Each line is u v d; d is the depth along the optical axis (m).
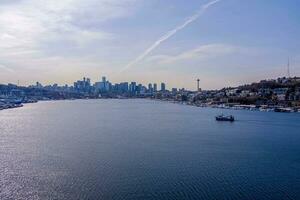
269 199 81.38
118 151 131.38
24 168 103.44
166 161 115.00
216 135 182.88
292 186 90.19
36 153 125.88
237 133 192.62
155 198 80.00
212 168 106.81
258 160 118.94
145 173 99.38
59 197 79.38
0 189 84.31
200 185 89.50
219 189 86.94
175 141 159.25
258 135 185.12
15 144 146.50
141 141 157.62
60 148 136.75
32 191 83.00
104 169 103.19
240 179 95.50
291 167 109.31
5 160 114.00
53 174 97.12
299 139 169.88
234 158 121.56
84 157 119.38
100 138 166.12
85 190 84.19
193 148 140.75
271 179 96.06
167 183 90.62
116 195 81.19
